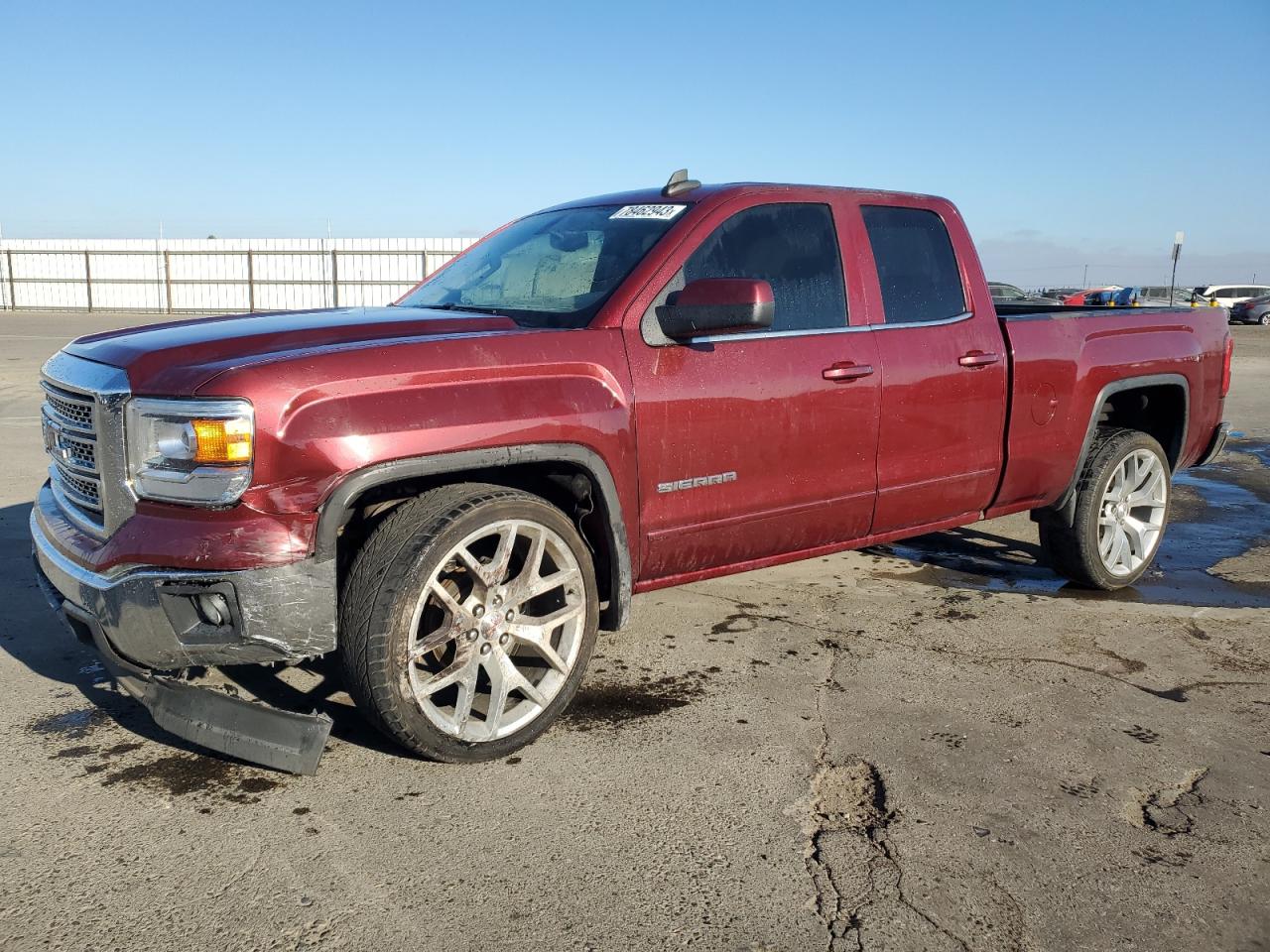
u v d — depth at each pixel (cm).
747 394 343
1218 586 502
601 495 310
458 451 277
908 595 473
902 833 258
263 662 262
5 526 562
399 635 266
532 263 376
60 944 210
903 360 387
